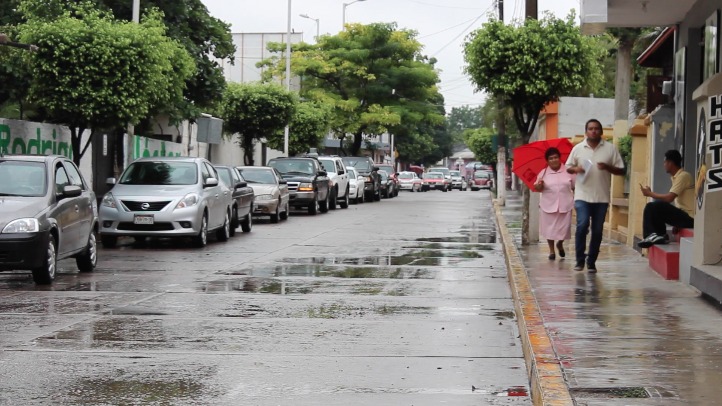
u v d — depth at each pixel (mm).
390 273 15602
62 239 14219
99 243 21156
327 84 62531
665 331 8883
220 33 31328
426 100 64688
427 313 11477
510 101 19828
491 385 7781
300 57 60469
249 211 25406
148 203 19750
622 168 14117
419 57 64500
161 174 20922
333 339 9711
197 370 8227
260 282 14258
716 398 6320
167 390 7512
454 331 10242
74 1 26531
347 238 23219
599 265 15070
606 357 7684
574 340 8430
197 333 9961
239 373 8125
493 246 21062
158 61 22188
